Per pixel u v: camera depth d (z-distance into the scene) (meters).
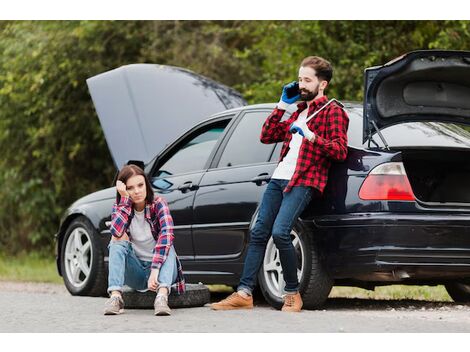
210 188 7.54
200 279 7.61
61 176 16.91
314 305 6.72
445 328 5.52
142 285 6.71
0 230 18.12
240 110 7.75
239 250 7.23
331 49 13.11
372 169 6.40
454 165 6.89
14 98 16.47
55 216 17.53
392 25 13.02
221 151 7.69
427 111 6.76
